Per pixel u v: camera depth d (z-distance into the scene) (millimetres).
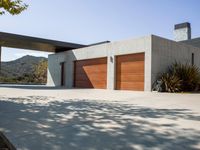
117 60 16781
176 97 10234
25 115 5926
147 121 5020
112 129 4406
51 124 4918
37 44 22344
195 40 25422
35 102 8578
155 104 7871
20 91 14344
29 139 3924
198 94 12047
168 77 14031
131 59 15711
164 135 3926
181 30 27531
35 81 38250
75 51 21078
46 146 3564
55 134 4172
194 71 15492
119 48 16500
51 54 25172
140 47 15016
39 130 4465
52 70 24953
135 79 15352
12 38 19797
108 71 17266
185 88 14820
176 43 16734
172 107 7094
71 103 8289
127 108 6961
